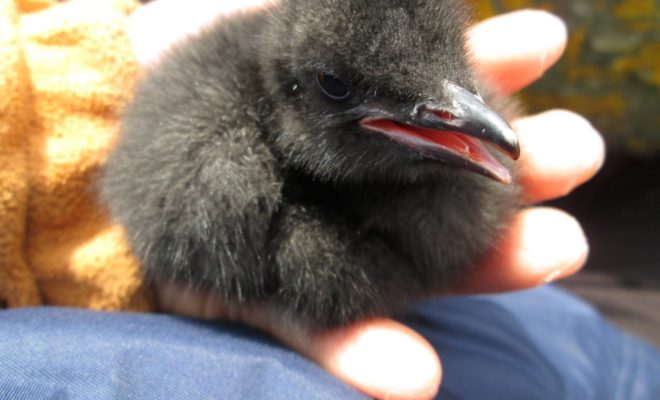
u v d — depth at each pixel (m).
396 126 0.22
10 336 0.20
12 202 0.22
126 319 0.21
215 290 0.22
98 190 0.23
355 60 0.21
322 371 0.21
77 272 0.23
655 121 0.36
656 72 0.34
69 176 0.23
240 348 0.21
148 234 0.22
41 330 0.20
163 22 0.26
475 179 0.22
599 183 0.41
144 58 0.25
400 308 0.22
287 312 0.22
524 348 0.27
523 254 0.23
